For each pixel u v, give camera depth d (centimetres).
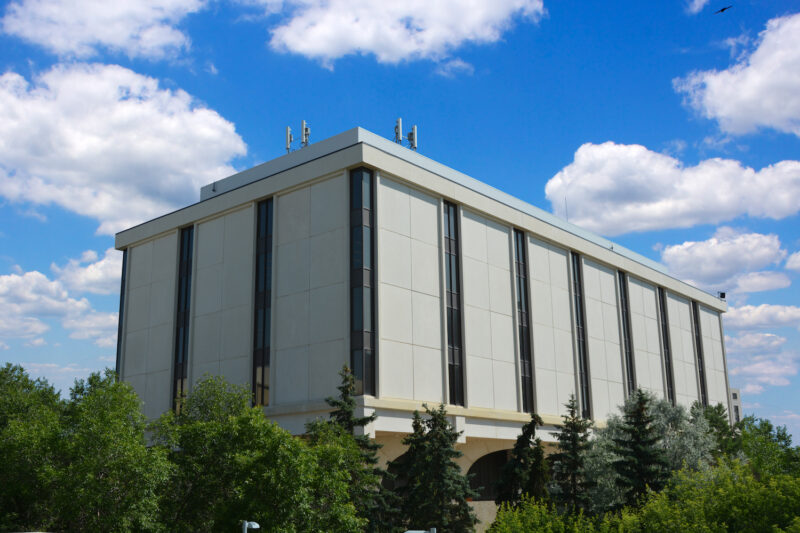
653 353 6150
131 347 4959
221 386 3166
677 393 6331
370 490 3034
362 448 3131
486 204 4647
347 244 3856
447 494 3130
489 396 4375
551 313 5069
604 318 5631
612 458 3666
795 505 2403
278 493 2420
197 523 2708
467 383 4222
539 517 2847
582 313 5406
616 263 5866
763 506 2428
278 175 4256
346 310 3766
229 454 2584
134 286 5078
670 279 6606
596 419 5222
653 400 4050
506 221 4794
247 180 4903
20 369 3500
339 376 3716
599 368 5412
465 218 4512
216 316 4428
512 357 4634
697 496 2572
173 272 4794
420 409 3859
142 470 2389
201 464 2692
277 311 4112
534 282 4981
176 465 2597
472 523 3191
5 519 2556
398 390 3806
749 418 3166
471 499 4444
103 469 2395
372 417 3244
